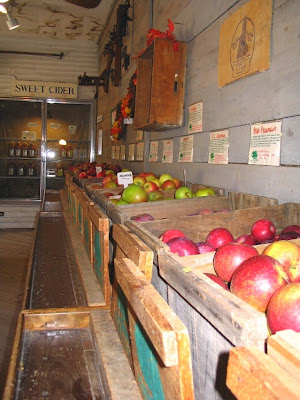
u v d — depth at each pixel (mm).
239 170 1987
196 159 2586
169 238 1307
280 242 971
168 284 933
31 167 7820
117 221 1610
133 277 728
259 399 365
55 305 1347
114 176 3303
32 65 7340
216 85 2242
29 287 1425
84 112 7957
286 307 631
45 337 1118
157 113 2688
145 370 729
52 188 7902
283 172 1617
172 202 1882
